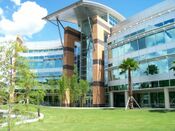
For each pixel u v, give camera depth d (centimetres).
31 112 1059
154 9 5047
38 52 7662
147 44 4647
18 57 1018
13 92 1002
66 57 6384
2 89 973
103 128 1959
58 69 7262
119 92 5647
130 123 2270
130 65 4334
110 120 2564
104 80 5844
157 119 2530
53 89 6006
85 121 2502
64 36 6531
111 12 6281
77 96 5778
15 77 1011
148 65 4581
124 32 5291
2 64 984
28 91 1041
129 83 4366
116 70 5456
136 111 3638
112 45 5631
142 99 5184
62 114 3353
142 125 2098
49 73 7331
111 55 5666
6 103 988
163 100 4731
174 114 2972
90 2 5541
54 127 2044
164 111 3434
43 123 2316
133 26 5397
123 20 6397
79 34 6769
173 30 4144
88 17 6056
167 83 4175
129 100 4359
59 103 6506
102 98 5700
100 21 6009
